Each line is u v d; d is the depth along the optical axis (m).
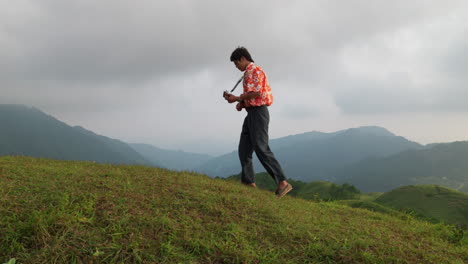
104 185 3.35
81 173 4.02
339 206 5.07
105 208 2.62
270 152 4.48
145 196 3.16
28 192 2.83
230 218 2.87
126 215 2.51
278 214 3.20
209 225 2.63
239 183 5.12
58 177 3.57
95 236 2.10
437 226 4.49
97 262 1.83
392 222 4.25
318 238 2.64
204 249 2.17
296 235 2.67
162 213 2.72
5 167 3.91
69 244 1.96
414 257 2.49
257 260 2.14
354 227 3.31
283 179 4.47
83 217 2.31
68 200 2.69
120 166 5.55
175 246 2.16
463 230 4.05
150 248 2.06
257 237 2.55
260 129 4.37
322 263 2.24
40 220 2.08
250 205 3.35
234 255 2.13
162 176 4.41
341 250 2.41
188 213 2.85
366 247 2.55
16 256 1.79
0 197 2.59
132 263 1.89
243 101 4.57
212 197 3.41
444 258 2.58
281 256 2.27
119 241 2.09
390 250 2.58
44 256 1.80
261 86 4.25
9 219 2.19
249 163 4.92
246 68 4.36
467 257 2.80
